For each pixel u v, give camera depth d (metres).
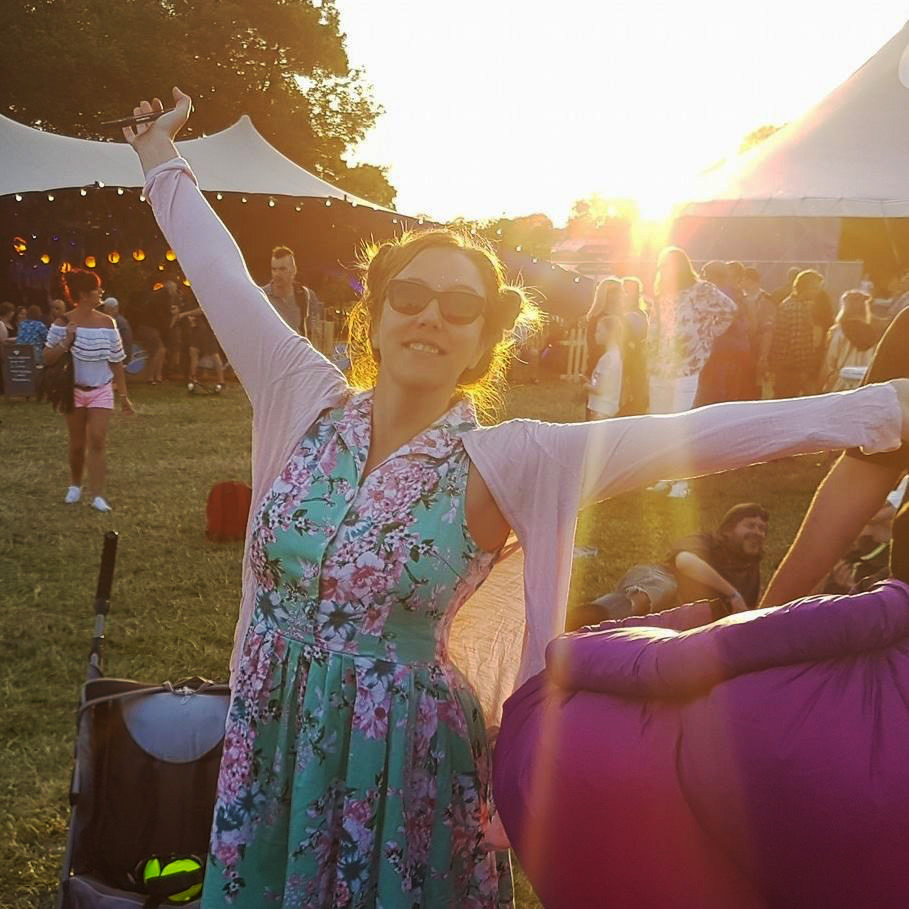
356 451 2.14
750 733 1.62
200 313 17.33
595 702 1.85
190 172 2.53
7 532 7.75
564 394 19.19
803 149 16.83
